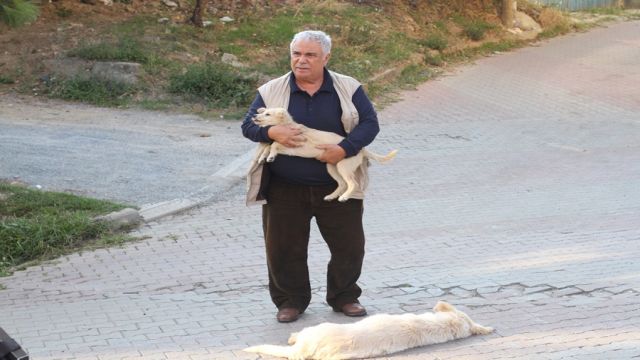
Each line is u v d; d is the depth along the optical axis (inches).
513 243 429.4
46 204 479.8
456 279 366.3
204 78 786.2
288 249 302.2
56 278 388.2
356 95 290.0
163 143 648.4
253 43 892.6
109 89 783.1
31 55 818.8
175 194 522.6
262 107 289.1
